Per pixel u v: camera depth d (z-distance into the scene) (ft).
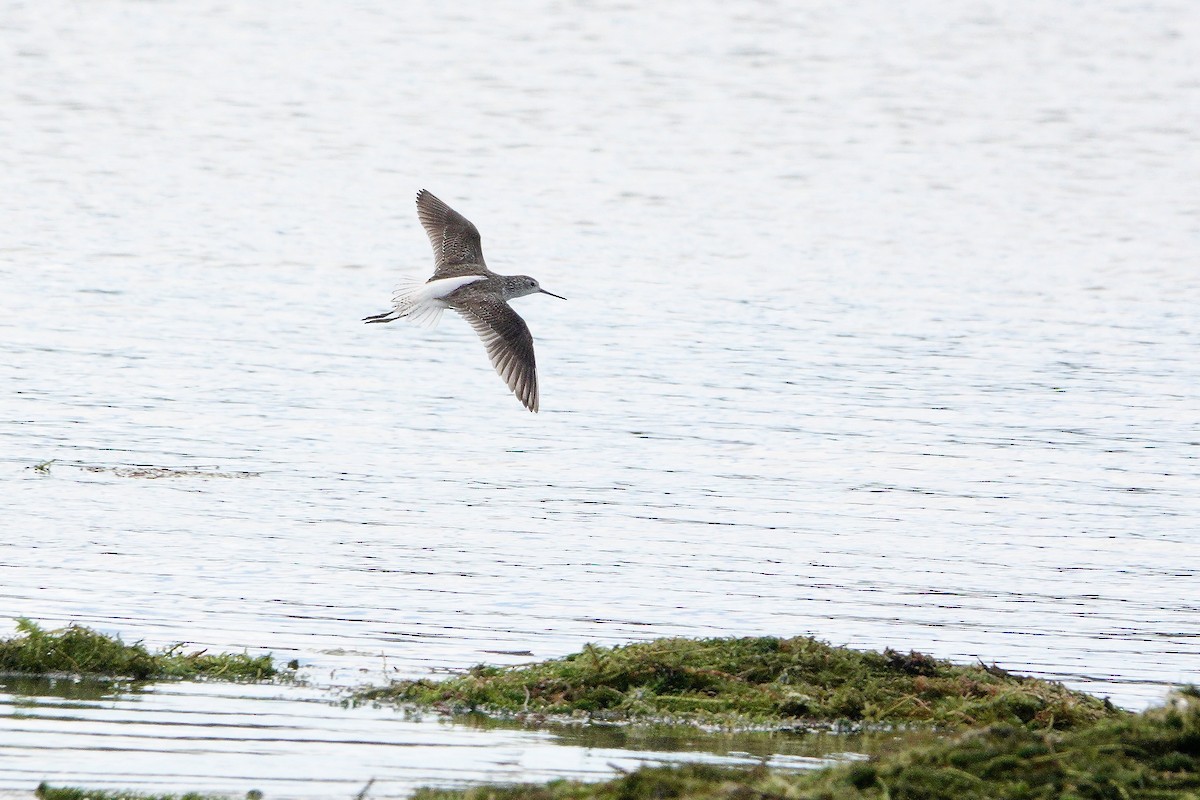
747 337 110.63
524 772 44.39
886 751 46.85
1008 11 281.54
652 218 152.66
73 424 85.10
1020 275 134.72
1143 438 90.17
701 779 40.96
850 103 216.13
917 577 67.41
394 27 253.65
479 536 70.59
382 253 135.33
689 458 84.02
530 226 147.33
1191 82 233.96
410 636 57.57
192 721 47.73
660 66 234.58
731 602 63.26
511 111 204.44
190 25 246.88
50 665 51.67
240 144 180.24
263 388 94.27
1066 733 43.83
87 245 131.44
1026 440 89.20
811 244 144.25
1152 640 60.54
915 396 97.45
